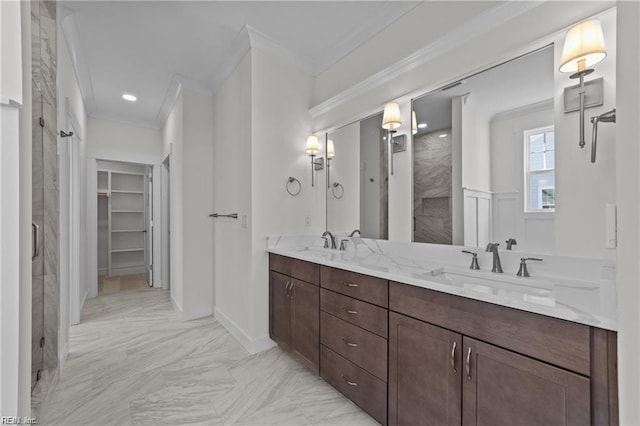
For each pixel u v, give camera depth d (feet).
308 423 5.14
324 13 6.91
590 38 3.85
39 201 5.82
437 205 5.99
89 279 12.78
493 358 3.47
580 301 3.20
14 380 2.27
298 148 8.93
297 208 8.82
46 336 6.00
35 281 5.83
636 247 2.02
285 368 7.00
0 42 2.14
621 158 2.12
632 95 2.05
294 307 7.07
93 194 12.98
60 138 7.16
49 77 5.87
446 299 3.96
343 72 8.29
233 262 9.04
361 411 5.46
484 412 3.54
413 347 4.37
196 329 9.38
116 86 10.62
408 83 6.48
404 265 5.64
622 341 2.11
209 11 6.84
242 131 8.43
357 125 7.80
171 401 5.71
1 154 2.19
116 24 7.27
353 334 5.42
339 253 7.45
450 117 5.73
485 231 5.20
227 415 5.33
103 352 7.75
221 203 10.11
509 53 4.78
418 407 4.28
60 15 6.67
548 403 3.05
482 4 5.23
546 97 4.44
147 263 15.85
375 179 7.32
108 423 5.08
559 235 4.30
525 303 3.18
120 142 13.70
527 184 4.66
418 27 6.30
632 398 2.03
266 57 8.18
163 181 14.52
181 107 10.46
